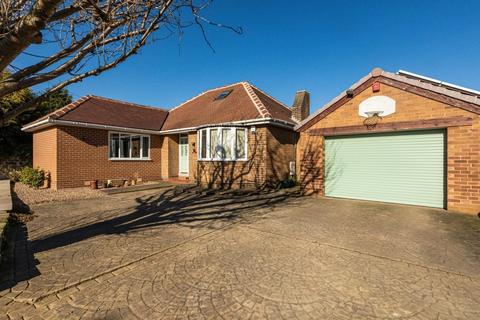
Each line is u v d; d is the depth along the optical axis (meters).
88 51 3.32
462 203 7.69
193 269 3.96
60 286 3.46
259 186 12.25
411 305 3.04
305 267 4.02
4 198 8.46
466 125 7.62
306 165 11.06
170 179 15.79
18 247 4.91
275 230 5.96
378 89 9.12
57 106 19.98
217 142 13.12
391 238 5.38
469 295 3.25
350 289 3.38
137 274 3.81
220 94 17.70
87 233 5.76
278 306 3.01
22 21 2.49
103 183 13.33
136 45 3.42
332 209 8.23
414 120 8.45
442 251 4.67
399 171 9.02
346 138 10.17
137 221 6.80
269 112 13.36
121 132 14.47
